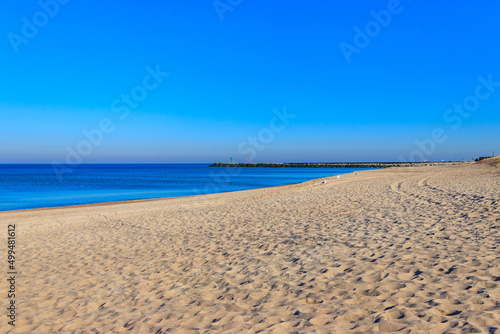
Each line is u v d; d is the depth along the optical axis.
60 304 4.91
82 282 5.87
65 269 6.78
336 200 14.37
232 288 4.89
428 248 5.89
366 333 3.15
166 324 3.88
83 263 7.14
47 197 28.36
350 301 3.99
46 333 3.92
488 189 13.95
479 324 3.11
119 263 6.92
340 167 131.75
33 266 7.12
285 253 6.55
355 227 8.41
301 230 8.59
